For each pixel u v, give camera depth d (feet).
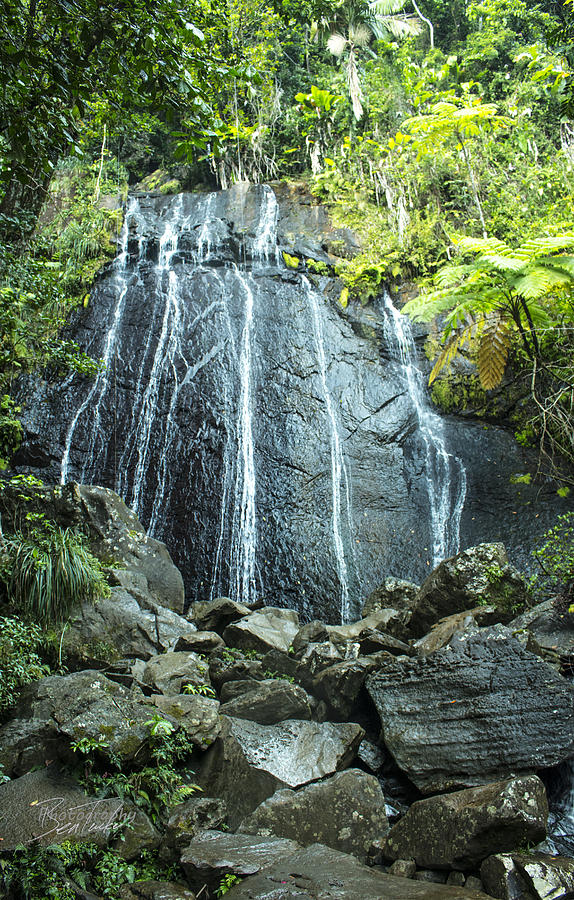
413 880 12.49
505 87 49.11
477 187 41.83
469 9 54.39
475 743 15.75
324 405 34.47
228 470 32.60
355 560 30.22
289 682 18.33
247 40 49.26
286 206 43.68
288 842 13.88
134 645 21.36
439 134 40.52
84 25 16.12
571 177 41.73
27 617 20.93
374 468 33.14
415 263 39.58
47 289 26.02
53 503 25.82
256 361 35.70
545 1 54.03
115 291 39.09
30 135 15.74
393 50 53.01
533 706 15.84
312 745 16.43
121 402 35.27
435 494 32.76
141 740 15.28
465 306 28.04
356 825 14.78
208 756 16.42
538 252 25.54
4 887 11.94
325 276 39.63
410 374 36.70
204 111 16.44
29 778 14.56
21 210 23.76
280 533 30.81
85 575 21.88
